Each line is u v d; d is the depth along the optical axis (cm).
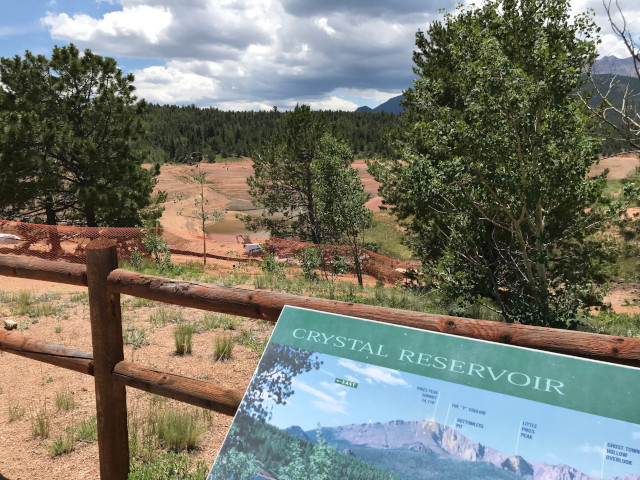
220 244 3259
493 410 154
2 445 393
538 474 138
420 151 1772
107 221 2398
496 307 1358
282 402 183
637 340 175
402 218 2089
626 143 1068
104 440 303
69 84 2309
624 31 929
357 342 191
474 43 1184
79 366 309
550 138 1083
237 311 251
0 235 2200
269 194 3044
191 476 331
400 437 159
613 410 143
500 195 1164
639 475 130
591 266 1650
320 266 2045
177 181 6806
